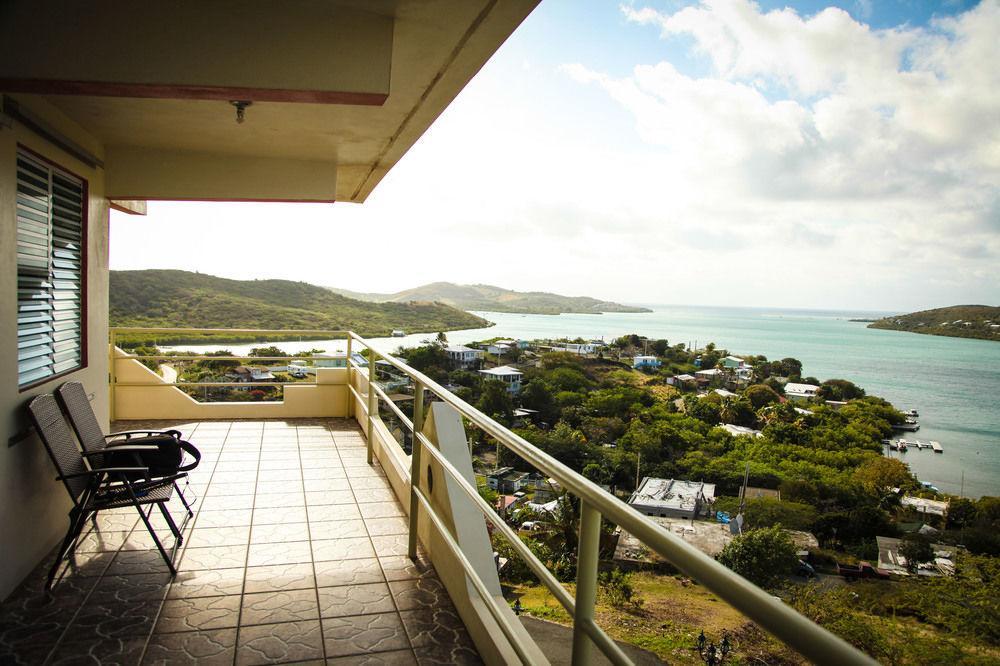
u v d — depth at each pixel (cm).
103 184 445
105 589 290
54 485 336
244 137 427
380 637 253
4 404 278
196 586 295
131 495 305
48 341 348
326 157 484
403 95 338
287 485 459
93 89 238
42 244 339
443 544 302
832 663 58
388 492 448
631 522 106
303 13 243
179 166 462
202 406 679
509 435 178
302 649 242
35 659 231
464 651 243
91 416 362
